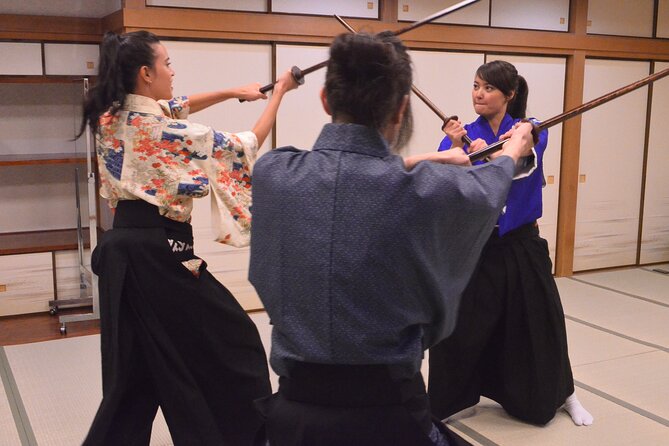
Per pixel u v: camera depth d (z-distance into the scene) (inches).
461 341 108.7
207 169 84.2
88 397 124.3
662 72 66.6
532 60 206.2
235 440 91.4
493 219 48.4
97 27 172.4
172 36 159.6
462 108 197.3
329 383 48.1
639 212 232.4
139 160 83.1
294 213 47.3
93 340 155.4
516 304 109.8
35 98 182.9
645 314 177.5
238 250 175.0
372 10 181.0
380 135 48.0
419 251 45.6
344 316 46.3
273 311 49.4
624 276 219.9
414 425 48.4
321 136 49.1
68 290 174.9
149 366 85.7
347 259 45.9
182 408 85.8
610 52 215.3
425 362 143.4
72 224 192.2
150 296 84.1
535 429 113.2
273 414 50.8
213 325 87.7
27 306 171.6
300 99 176.9
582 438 110.0
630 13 217.2
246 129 171.9
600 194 224.2
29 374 135.0
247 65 169.3
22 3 165.8
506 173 49.3
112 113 82.9
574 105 211.8
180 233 85.8
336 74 48.0
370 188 45.8
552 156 214.1
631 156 227.3
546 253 112.5
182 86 163.5
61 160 167.0
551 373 111.7
